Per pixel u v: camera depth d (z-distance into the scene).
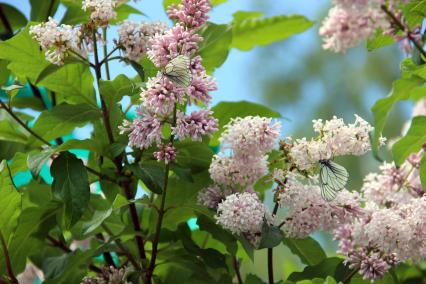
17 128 1.76
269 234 1.49
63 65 1.55
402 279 1.67
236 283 1.66
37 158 1.53
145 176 1.54
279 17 1.86
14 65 1.60
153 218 1.61
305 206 1.50
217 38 1.63
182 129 1.46
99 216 1.51
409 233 1.48
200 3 1.48
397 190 1.58
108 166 1.62
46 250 1.71
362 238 1.49
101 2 1.54
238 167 1.52
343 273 1.54
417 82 1.46
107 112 1.58
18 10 1.82
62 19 1.75
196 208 1.54
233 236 1.55
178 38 1.46
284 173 1.52
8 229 1.59
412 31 1.47
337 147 1.51
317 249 1.63
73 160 1.55
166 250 1.58
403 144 1.52
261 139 1.50
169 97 1.45
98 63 1.56
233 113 1.64
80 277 1.62
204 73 1.47
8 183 1.55
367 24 1.42
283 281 1.57
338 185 1.47
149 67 1.58
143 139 1.48
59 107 1.59
